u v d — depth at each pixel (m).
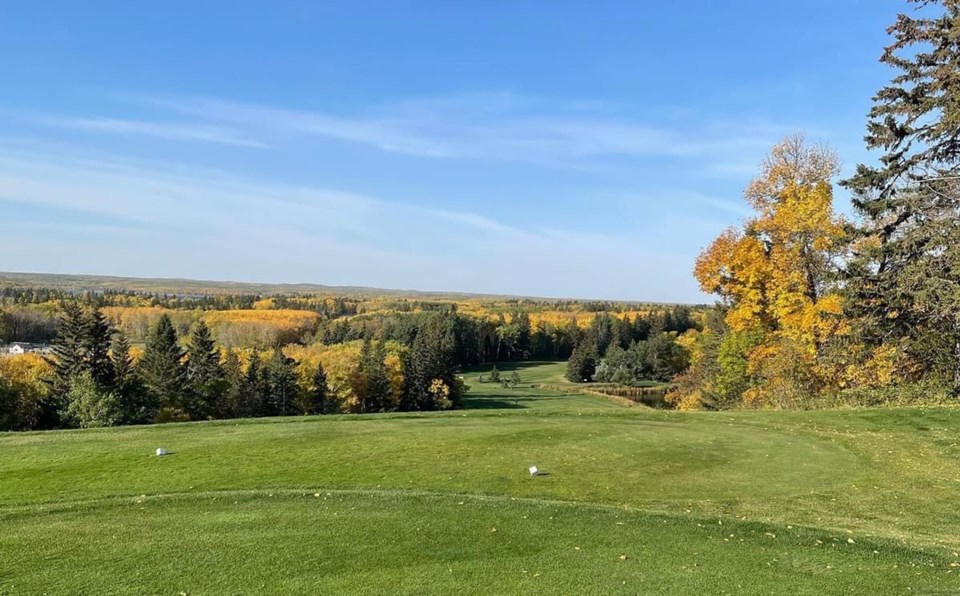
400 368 80.62
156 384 59.97
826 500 12.56
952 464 15.42
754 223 33.34
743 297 34.50
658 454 16.06
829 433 18.94
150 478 13.75
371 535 10.04
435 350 82.31
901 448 17.03
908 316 26.00
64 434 18.64
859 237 27.55
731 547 9.76
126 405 52.88
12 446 17.02
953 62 21.22
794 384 31.44
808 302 31.16
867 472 14.63
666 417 21.80
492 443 17.23
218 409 64.19
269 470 14.37
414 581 8.31
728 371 39.59
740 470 14.66
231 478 13.70
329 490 12.46
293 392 68.81
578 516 11.05
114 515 11.08
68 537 9.96
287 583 8.24
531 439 17.78
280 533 10.12
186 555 9.20
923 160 23.80
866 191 26.47
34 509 11.31
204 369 65.38
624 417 21.77
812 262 31.70
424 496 12.10
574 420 21.19
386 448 16.61
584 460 15.39
